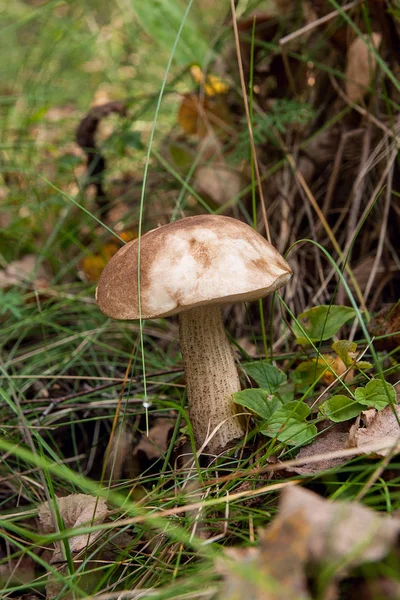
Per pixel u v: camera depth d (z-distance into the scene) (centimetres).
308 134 70
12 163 83
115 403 60
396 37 64
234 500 47
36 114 87
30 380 64
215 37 76
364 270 64
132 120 79
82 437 62
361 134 66
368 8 65
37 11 92
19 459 58
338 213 68
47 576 50
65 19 107
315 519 39
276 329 65
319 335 55
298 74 71
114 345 69
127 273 48
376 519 39
